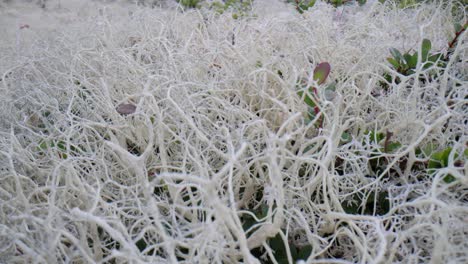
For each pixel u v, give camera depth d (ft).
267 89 0.76
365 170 0.67
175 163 0.68
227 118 0.71
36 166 0.62
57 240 0.44
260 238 0.52
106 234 0.60
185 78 0.78
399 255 0.55
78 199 0.59
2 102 0.76
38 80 0.82
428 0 1.25
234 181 0.60
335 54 0.84
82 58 0.83
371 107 0.76
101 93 0.75
